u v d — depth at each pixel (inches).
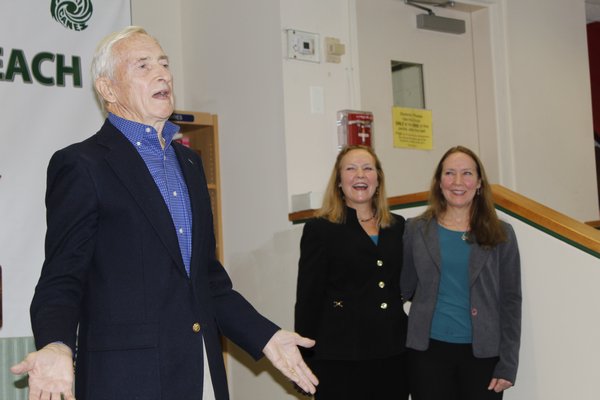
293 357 66.1
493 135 173.5
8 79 120.3
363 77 156.6
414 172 163.8
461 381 97.7
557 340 96.7
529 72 177.8
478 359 97.1
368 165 105.0
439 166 103.5
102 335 59.2
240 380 151.8
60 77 124.6
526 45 177.6
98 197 60.1
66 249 58.7
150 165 64.6
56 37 125.0
